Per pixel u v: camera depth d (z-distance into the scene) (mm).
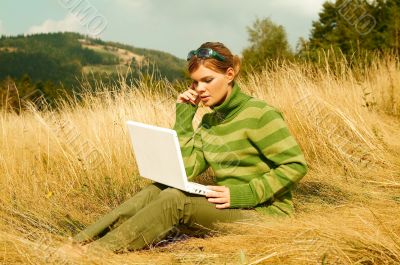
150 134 2412
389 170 3539
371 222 2264
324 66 5660
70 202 3266
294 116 4168
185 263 2025
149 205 2279
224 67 2426
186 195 2322
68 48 127375
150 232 2262
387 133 4414
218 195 2342
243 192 2352
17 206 3059
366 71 6133
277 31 25156
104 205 3264
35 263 1999
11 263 2008
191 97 2754
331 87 5168
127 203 2408
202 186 2363
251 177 2441
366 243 1928
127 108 4285
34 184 3406
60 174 3629
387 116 5234
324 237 2043
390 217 2352
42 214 2973
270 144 2348
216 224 2355
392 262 1865
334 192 3143
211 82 2432
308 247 1955
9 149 3951
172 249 2309
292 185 2348
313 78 5434
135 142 2592
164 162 2369
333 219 2346
